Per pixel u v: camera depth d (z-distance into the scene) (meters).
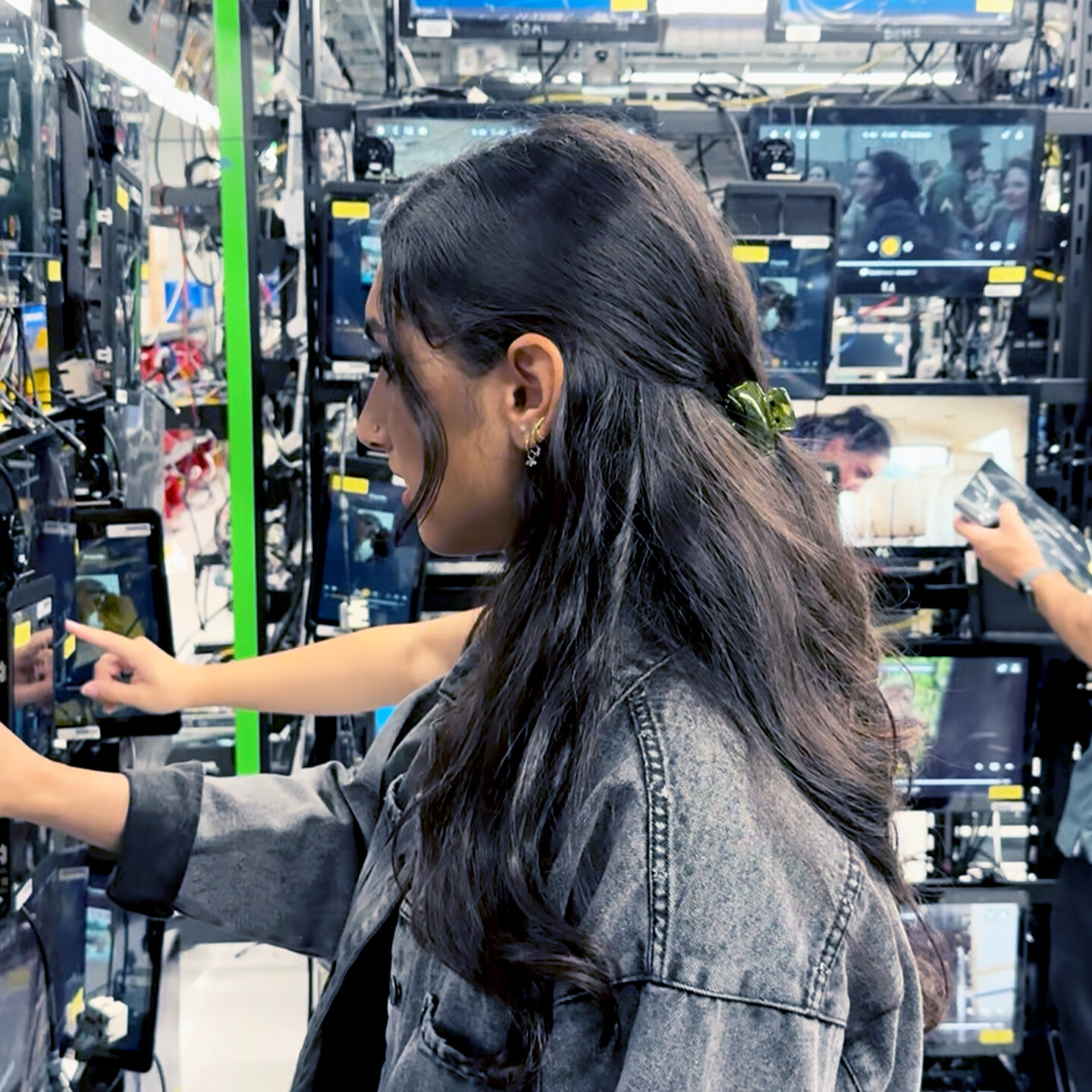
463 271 0.63
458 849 0.62
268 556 2.31
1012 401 1.98
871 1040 0.67
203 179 2.49
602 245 0.62
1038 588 1.80
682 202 0.65
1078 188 2.06
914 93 2.50
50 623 1.04
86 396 1.35
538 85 2.32
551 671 0.61
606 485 0.62
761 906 0.57
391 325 0.66
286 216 2.29
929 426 1.99
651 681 0.61
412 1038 0.69
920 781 2.03
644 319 0.62
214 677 1.22
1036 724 2.04
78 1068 1.29
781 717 0.62
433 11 2.02
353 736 2.14
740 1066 0.57
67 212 1.27
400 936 0.74
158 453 1.84
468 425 0.65
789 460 0.72
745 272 0.70
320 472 2.03
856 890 0.61
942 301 2.31
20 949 1.07
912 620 2.10
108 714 1.26
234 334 1.93
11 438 1.05
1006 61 2.35
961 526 1.89
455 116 1.92
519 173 0.64
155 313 2.54
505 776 0.62
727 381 0.67
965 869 2.11
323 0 2.39
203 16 2.29
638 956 0.57
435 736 0.71
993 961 2.12
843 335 2.31
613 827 0.59
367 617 1.92
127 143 1.51
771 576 0.63
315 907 0.96
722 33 2.59
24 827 1.04
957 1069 2.29
